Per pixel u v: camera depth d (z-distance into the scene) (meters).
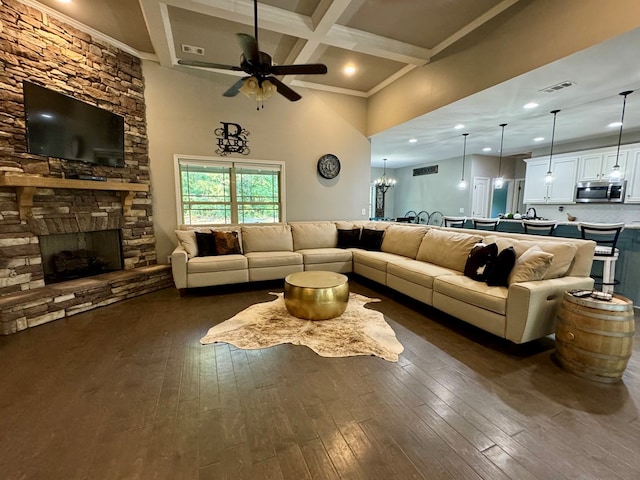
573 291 2.24
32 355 2.33
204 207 4.77
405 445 1.47
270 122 5.02
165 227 4.46
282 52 4.05
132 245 4.07
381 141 6.28
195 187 4.68
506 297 2.39
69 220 3.35
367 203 5.98
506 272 2.64
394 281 3.68
